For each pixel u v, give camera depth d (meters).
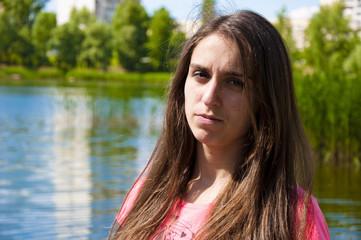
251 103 1.18
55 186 6.04
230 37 1.18
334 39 40.97
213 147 1.28
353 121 8.23
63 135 11.08
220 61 1.18
